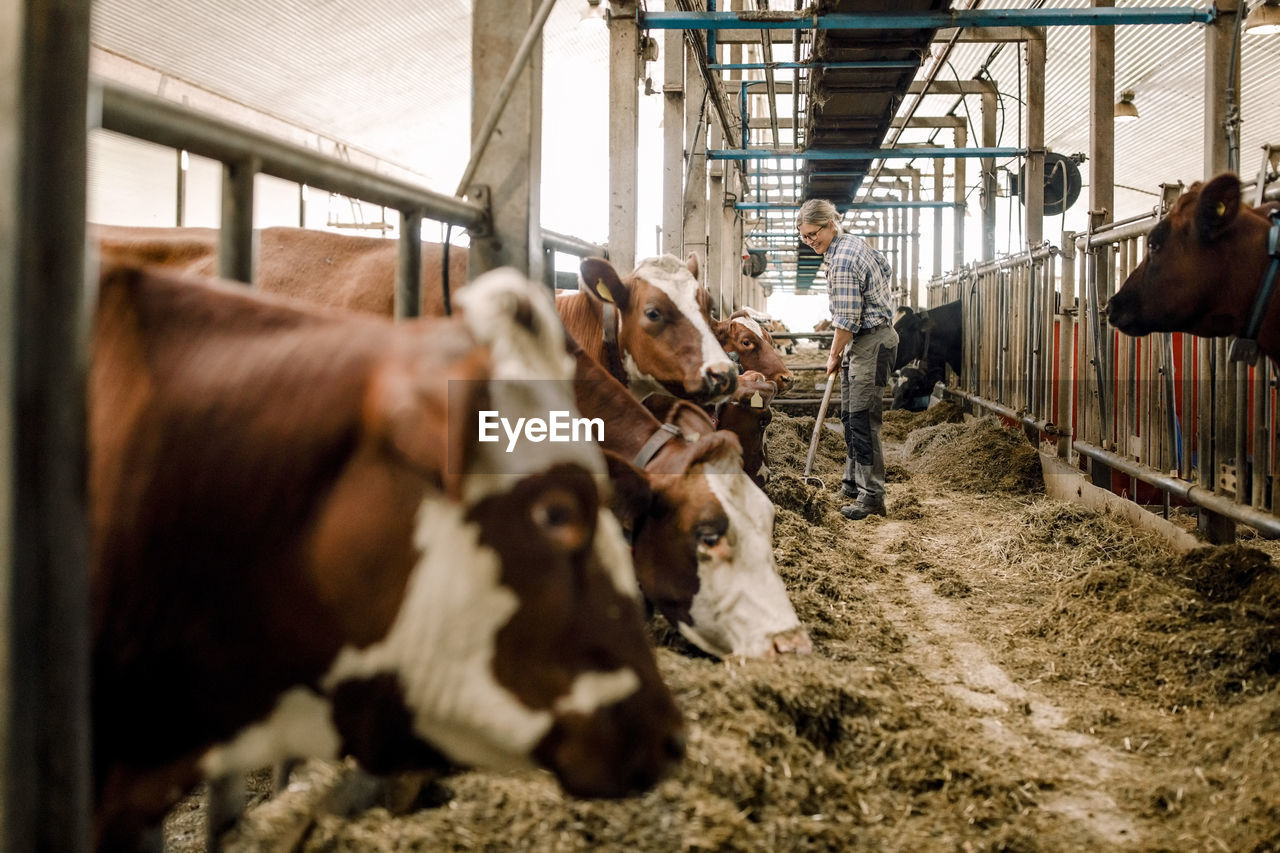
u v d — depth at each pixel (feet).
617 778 3.96
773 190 75.20
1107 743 9.11
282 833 5.86
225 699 3.96
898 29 22.40
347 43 44.06
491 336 3.69
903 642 11.97
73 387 3.15
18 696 3.01
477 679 3.82
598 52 56.70
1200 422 15.35
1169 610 11.56
